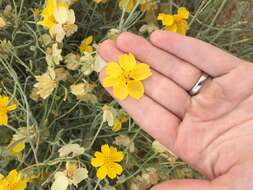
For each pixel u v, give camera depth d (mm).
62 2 204
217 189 169
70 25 206
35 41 220
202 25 259
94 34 249
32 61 224
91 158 206
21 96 211
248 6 271
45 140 215
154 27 234
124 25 217
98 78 230
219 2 267
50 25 205
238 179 170
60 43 214
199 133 195
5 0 236
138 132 215
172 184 174
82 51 225
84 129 232
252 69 204
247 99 199
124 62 199
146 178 216
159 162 224
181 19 228
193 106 202
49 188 210
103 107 204
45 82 203
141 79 198
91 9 241
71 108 221
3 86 214
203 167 194
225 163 186
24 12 236
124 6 215
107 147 200
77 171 195
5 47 215
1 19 214
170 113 199
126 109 202
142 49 207
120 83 198
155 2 232
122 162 221
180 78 207
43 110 226
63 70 210
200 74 208
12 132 226
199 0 261
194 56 207
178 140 197
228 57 207
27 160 224
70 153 209
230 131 193
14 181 193
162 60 208
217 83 207
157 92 202
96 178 222
